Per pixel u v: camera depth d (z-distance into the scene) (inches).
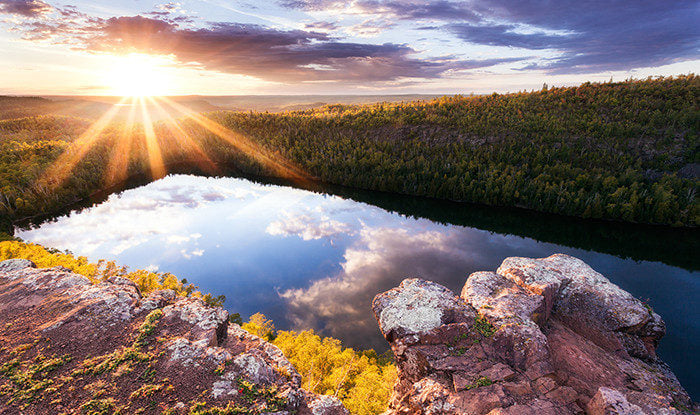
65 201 6683.1
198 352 664.4
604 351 691.4
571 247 4584.2
